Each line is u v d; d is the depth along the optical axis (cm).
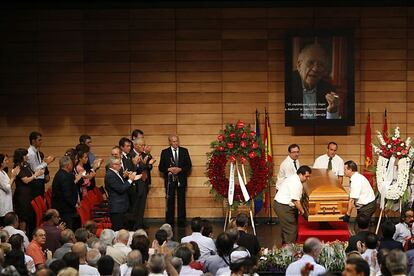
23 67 2619
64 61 2616
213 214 2619
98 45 2619
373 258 1491
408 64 2594
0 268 1295
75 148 2452
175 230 2459
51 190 2205
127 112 2620
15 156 2070
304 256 1417
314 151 2608
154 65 2616
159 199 2614
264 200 2564
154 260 1291
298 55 2575
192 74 2616
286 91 2580
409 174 2339
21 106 2622
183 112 2616
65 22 2612
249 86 2609
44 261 1622
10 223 1731
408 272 1490
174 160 2556
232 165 2408
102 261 1285
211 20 2608
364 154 2606
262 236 2339
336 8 2594
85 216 2073
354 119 2577
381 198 2339
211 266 1487
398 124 2597
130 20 2609
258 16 2602
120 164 2167
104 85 2616
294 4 2591
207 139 2616
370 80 2600
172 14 2608
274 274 1770
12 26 2614
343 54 2573
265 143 2589
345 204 2020
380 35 2594
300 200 2138
